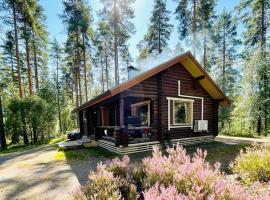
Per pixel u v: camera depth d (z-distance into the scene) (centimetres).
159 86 913
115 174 336
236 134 1642
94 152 888
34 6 1786
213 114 1149
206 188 226
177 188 245
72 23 1961
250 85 1575
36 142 1650
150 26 2175
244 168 414
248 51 1808
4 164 787
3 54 2447
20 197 415
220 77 2280
